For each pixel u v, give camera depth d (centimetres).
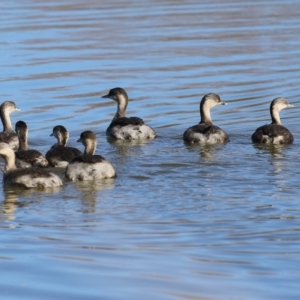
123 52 3659
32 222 1692
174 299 1313
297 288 1350
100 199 1845
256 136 2400
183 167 2119
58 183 1958
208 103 2605
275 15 4597
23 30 4088
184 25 4303
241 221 1681
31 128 2616
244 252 1509
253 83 3145
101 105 2869
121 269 1431
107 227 1653
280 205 1781
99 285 1366
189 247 1537
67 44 3803
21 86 3080
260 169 2088
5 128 2616
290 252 1507
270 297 1316
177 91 3034
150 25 4284
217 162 2167
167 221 1684
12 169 2027
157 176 2041
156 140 2473
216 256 1490
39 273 1419
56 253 1509
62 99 2927
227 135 2430
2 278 1398
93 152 2227
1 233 1625
